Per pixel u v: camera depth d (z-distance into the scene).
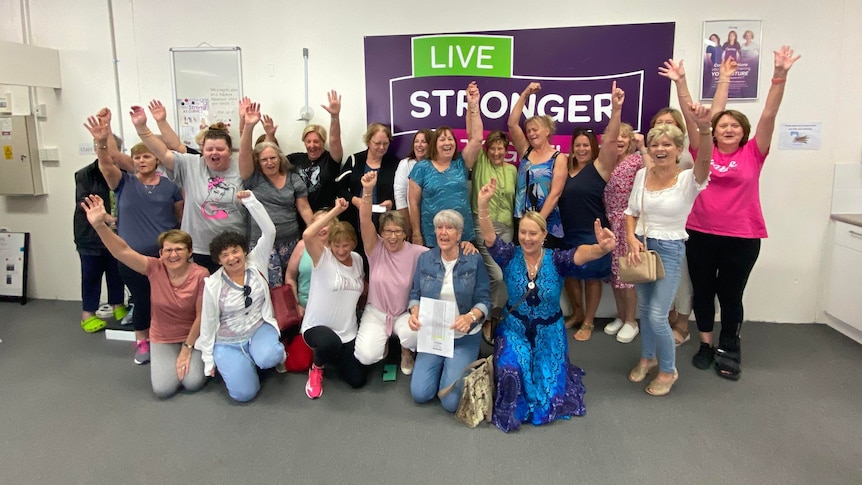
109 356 3.12
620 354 3.08
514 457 2.10
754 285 3.52
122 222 3.06
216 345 2.63
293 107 3.65
